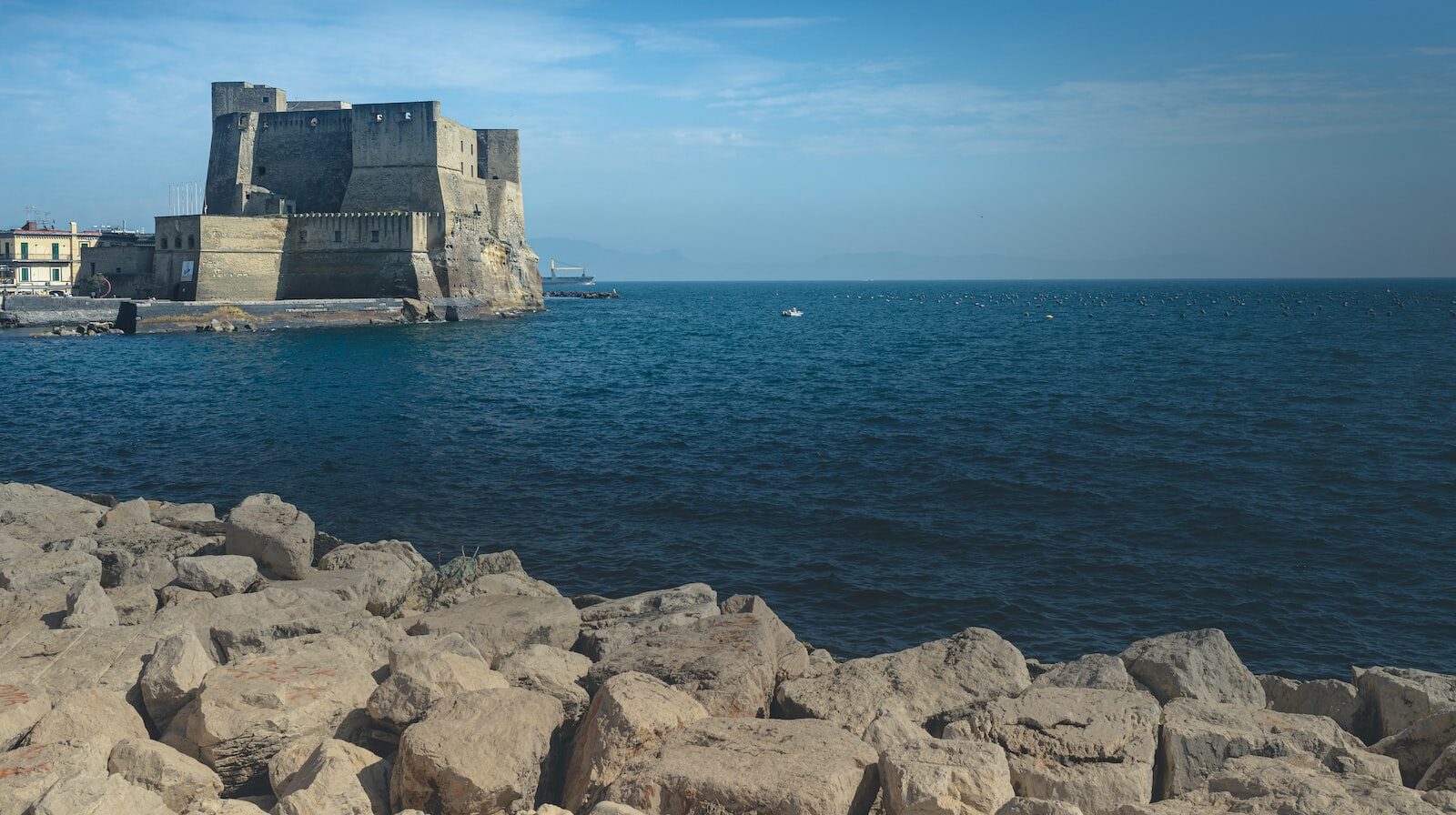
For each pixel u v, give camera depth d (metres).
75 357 68.75
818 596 21.64
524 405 49.22
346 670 10.65
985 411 45.56
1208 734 9.23
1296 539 25.39
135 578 16.31
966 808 7.89
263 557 17.12
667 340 93.56
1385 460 34.28
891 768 8.11
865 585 22.19
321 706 9.98
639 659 10.93
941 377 60.38
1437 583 22.48
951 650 11.88
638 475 32.62
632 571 23.20
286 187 108.38
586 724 9.52
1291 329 105.56
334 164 107.50
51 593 14.64
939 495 29.72
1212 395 50.75
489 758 8.58
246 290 95.88
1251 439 38.16
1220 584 22.34
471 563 17.64
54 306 88.75
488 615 13.61
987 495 29.66
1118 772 8.80
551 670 10.84
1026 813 7.53
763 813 7.88
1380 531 26.16
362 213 100.62
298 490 30.86
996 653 11.72
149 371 62.16
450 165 106.38
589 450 36.97
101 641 12.11
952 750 8.39
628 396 52.38
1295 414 44.25
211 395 52.47
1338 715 11.16
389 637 12.57
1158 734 9.57
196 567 15.73
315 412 46.94
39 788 8.19
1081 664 11.71
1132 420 42.62
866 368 65.94
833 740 8.90
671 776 8.20
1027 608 20.97
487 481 31.94
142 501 20.95
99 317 90.25
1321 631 19.95
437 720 9.00
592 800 8.63
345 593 15.02
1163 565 23.52
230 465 34.59
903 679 11.29
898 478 31.89
